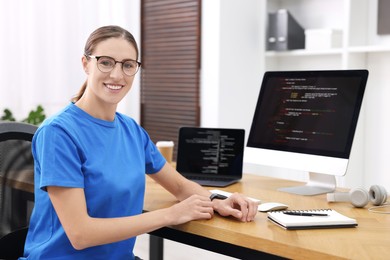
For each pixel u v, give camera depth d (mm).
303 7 4266
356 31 3830
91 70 1587
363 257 1242
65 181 1435
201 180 2195
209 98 4191
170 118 4500
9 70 4004
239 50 4184
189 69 4309
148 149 1840
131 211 1627
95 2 4391
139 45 4664
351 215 1650
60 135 1476
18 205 1644
